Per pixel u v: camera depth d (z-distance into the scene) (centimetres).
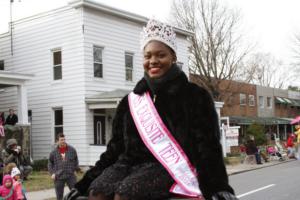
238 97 4269
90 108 2122
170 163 235
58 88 2219
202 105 238
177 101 244
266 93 4856
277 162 2614
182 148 238
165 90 248
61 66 2211
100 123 2214
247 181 1638
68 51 2172
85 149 2105
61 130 2219
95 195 240
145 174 232
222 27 3519
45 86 2278
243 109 4362
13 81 1955
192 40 3409
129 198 225
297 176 1767
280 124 5066
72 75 2159
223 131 2778
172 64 253
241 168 2181
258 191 1343
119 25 2291
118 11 2236
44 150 2281
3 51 2484
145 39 254
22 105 1986
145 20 2391
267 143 3516
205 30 3491
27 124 1961
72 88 2159
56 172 1023
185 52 2712
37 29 2317
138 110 256
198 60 3456
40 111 2300
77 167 1052
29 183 1559
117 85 2270
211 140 229
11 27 2444
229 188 223
